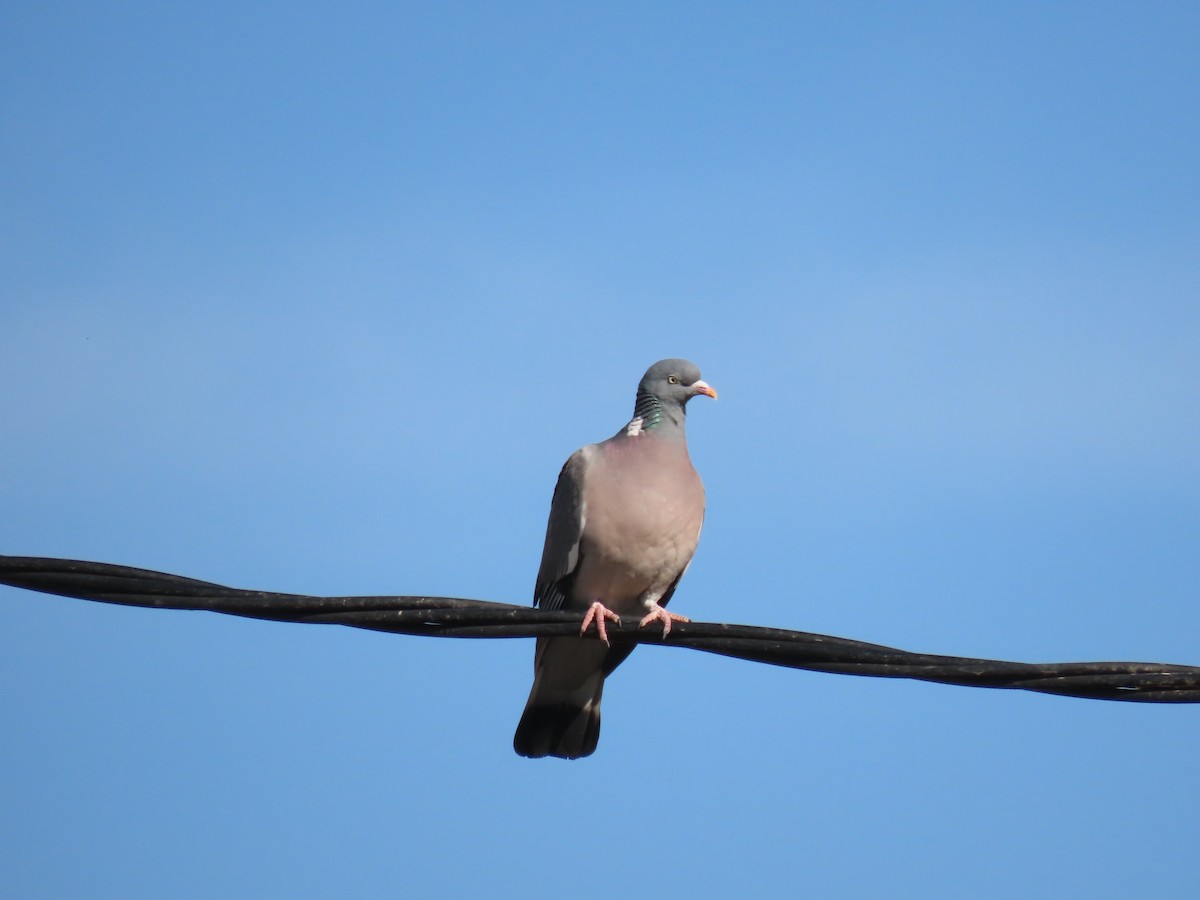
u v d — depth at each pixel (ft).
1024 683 30.12
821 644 31.01
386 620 30.76
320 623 30.78
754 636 31.42
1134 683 29.71
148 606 30.04
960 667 30.35
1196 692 29.60
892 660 30.66
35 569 29.58
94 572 29.84
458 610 31.07
